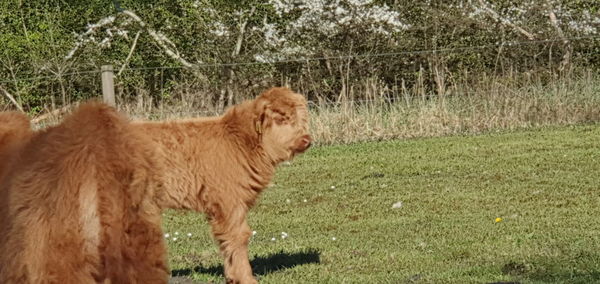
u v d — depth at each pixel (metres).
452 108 18.34
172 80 21.70
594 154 14.52
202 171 7.22
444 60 20.92
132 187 2.49
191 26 23.02
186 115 18.47
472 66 20.98
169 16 23.25
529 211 10.34
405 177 13.50
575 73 20.25
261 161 7.41
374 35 21.97
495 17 22.23
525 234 8.95
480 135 17.53
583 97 18.59
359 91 19.88
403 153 15.83
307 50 21.92
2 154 3.03
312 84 20.52
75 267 2.43
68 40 23.45
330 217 10.76
